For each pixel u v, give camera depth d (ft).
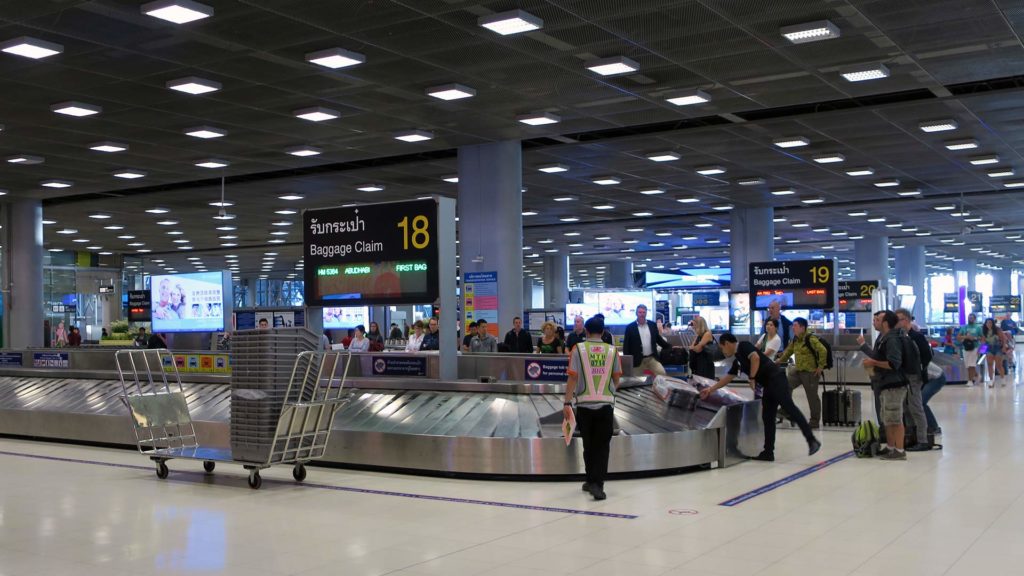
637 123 52.03
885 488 26.99
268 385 27.78
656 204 90.43
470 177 57.52
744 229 93.30
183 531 21.81
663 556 19.06
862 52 38.63
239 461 28.04
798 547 19.76
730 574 17.62
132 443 37.78
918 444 35.04
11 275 78.59
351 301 35.37
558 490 26.94
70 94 43.55
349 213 35.45
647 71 41.01
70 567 18.57
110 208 86.33
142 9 31.50
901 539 20.47
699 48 37.55
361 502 25.34
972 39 36.96
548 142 58.23
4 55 36.86
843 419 43.34
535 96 45.29
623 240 129.49
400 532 21.54
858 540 20.39
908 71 41.83
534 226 111.34
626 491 26.76
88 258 135.33
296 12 32.45
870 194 84.43
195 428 35.47
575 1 31.76
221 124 50.31
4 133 52.13
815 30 34.99
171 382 40.27
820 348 42.22
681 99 46.29
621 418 30.37
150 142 55.06
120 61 38.14
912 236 128.36
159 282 64.13
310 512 24.02
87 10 31.91
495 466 28.89
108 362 44.55
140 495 26.73
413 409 32.24
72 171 65.00
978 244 143.43
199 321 62.08
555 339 46.73
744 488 27.14
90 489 27.81
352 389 34.50
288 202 83.30
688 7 32.53
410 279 34.04
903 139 58.23
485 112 48.49
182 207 86.17
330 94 44.19
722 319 130.62
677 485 27.71
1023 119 52.60
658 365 44.21
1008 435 39.34
